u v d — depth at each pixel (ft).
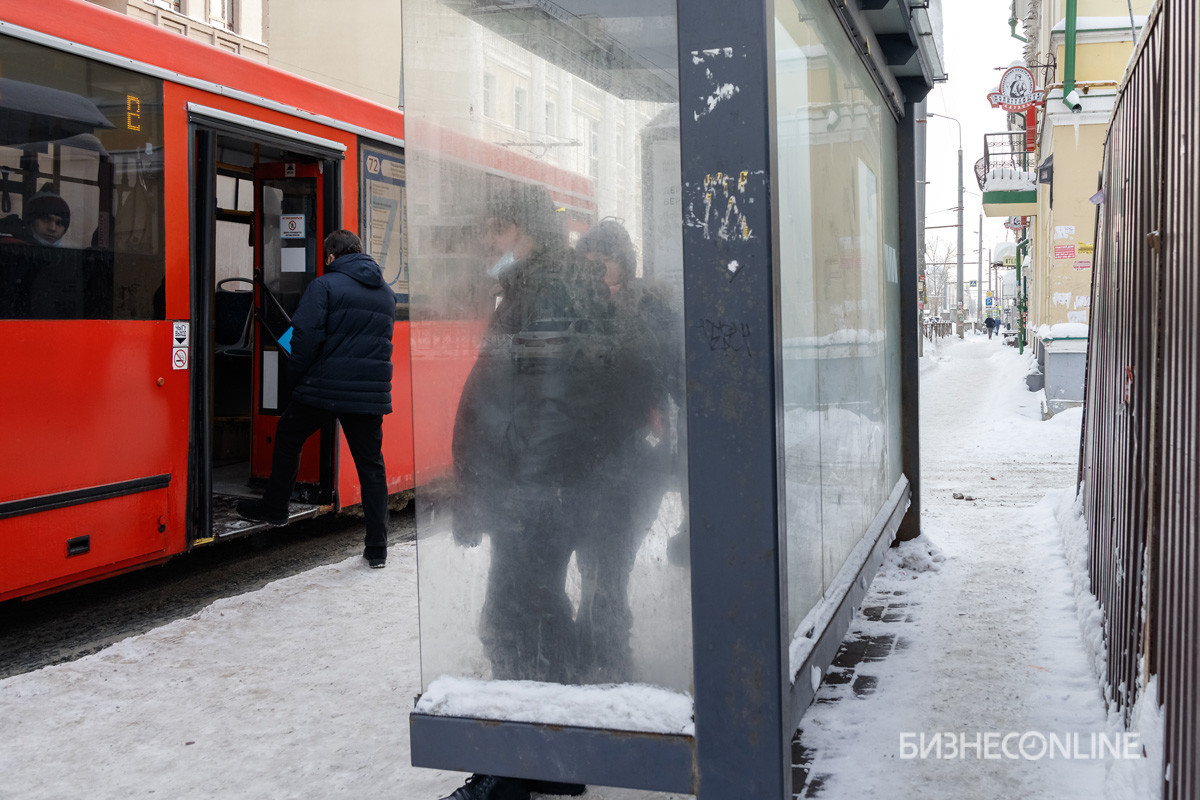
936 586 19.16
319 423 20.16
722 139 8.46
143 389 18.21
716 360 8.57
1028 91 63.41
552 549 9.86
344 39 77.71
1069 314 49.42
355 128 23.79
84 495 17.01
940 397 68.08
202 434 19.40
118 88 17.85
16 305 15.98
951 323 283.79
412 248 10.20
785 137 10.16
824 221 12.44
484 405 10.04
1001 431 44.78
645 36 9.36
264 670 14.99
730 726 8.77
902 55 17.90
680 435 9.45
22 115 16.10
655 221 9.47
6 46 15.87
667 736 9.11
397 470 25.73
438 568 10.21
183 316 19.04
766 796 8.71
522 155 9.84
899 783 10.83
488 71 9.89
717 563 8.68
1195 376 8.30
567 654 9.87
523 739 9.55
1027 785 10.67
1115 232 16.11
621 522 9.66
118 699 13.87
